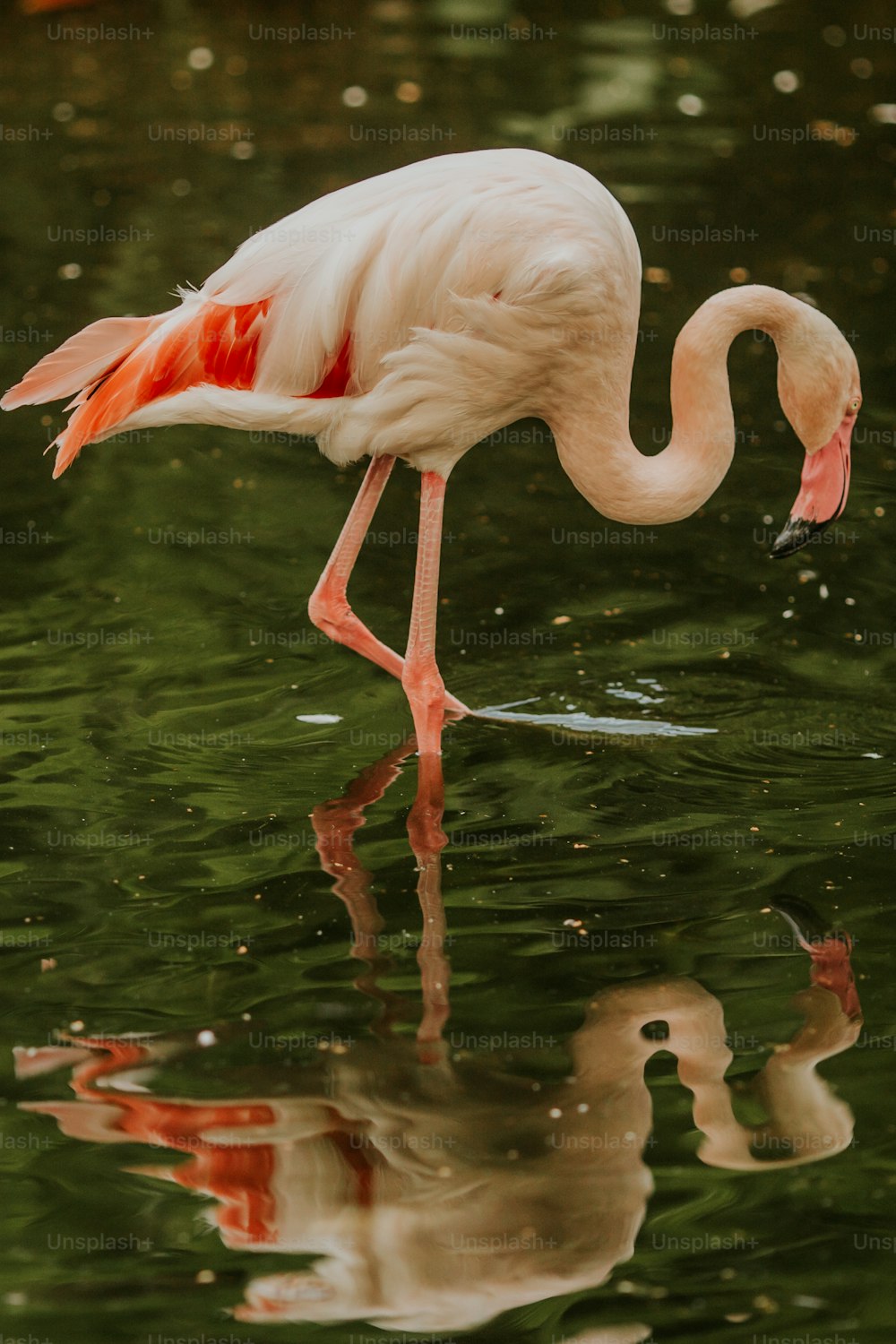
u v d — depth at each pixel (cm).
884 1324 479
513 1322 480
